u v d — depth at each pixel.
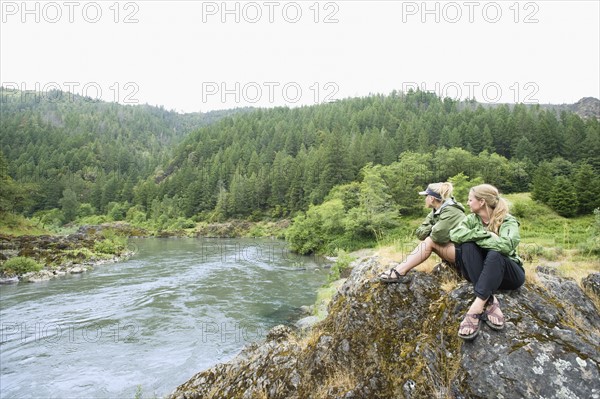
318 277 21.69
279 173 82.19
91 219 85.12
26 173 104.38
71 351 10.16
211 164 113.50
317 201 65.75
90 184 111.62
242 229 69.31
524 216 40.56
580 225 36.66
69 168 120.75
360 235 35.50
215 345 10.57
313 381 4.38
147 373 8.80
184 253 34.88
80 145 142.12
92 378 8.57
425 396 3.31
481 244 3.51
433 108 127.00
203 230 69.06
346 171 67.81
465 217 3.84
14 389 8.12
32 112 175.38
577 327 3.49
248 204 80.25
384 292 4.45
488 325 3.25
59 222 77.75
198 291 17.73
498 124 82.56
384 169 54.66
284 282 20.05
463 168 59.25
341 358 4.27
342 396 3.83
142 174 132.75
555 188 42.84
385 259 5.79
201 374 6.04
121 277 21.50
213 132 139.62
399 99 143.00
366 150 79.00
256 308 14.56
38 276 21.02
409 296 4.28
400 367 3.70
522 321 3.28
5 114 170.50
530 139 78.50
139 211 89.75
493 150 77.19
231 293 17.30
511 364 2.98
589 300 4.36
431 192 4.39
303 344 5.49
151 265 26.52
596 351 2.97
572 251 16.69
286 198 76.00
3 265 21.31
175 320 12.96
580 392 2.74
